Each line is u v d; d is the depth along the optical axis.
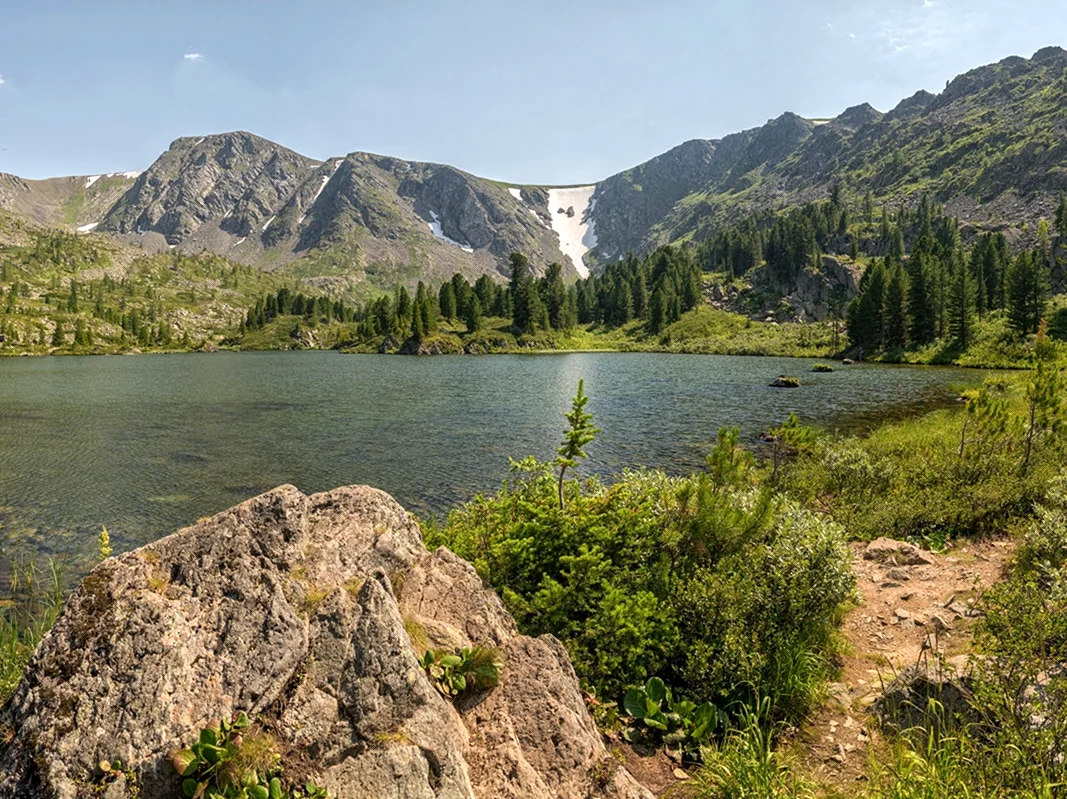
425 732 3.94
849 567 8.52
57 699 3.55
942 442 22.64
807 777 5.66
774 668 6.92
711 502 9.22
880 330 127.56
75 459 32.09
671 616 7.60
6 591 16.16
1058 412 17.42
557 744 4.61
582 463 30.20
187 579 4.22
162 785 3.42
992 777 4.85
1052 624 5.62
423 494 25.69
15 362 138.25
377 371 99.12
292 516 4.80
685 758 6.04
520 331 181.00
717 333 172.88
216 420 45.31
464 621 5.38
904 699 6.27
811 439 18.67
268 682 3.87
